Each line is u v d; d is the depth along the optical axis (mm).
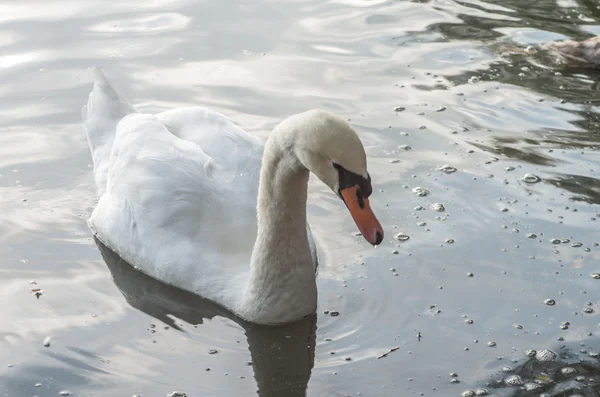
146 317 7383
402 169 9102
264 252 7145
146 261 7867
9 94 10305
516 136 9648
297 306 7230
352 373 6656
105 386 6531
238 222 7746
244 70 10828
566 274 7676
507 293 7477
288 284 7172
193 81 10570
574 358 6770
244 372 6723
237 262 7621
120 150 8273
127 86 10422
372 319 7230
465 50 11430
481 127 9812
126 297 7629
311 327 7184
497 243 8070
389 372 6648
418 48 11445
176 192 7812
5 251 8062
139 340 7082
